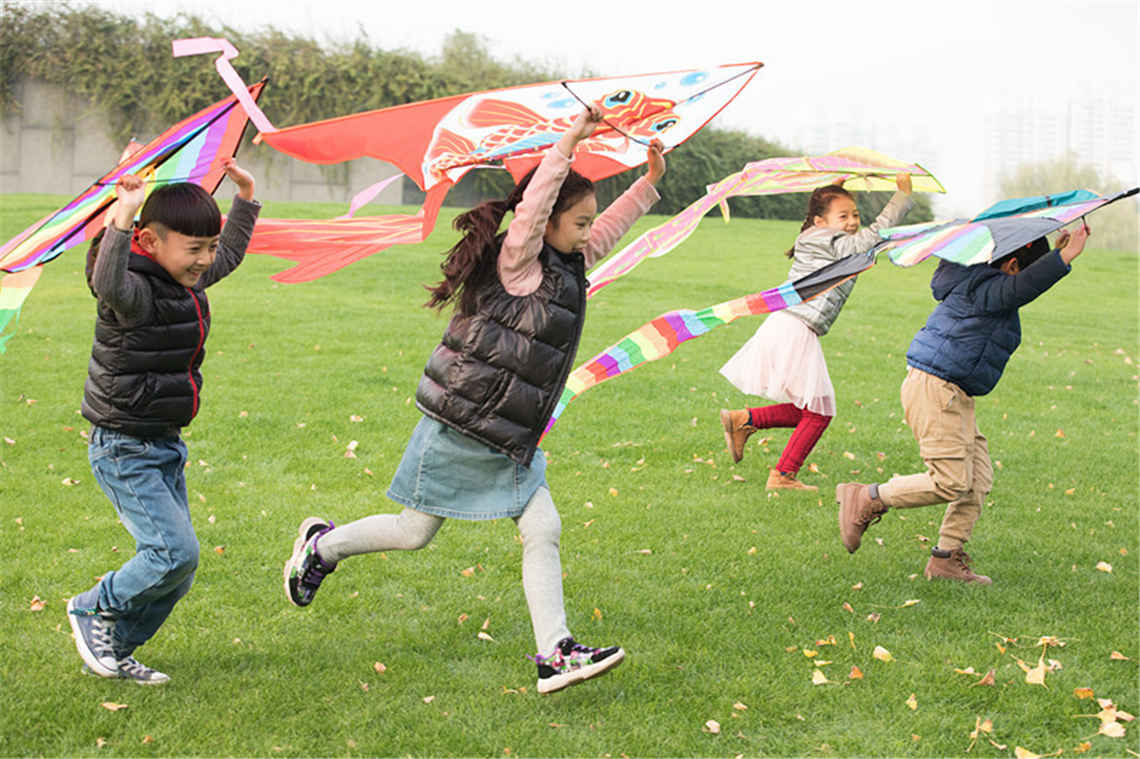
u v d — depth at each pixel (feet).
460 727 10.93
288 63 91.86
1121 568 16.53
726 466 21.83
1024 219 13.15
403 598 14.35
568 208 10.92
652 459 22.09
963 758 10.77
